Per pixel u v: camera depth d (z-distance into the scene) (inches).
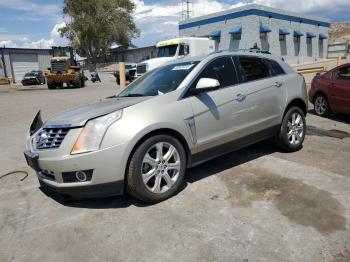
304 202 143.2
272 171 181.0
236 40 1248.8
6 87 1244.5
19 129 343.3
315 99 348.5
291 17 1337.4
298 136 216.2
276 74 207.8
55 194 166.6
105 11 2219.5
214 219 133.0
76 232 129.5
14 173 204.2
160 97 153.3
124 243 120.1
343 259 105.0
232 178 173.5
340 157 202.4
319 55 1540.4
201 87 157.3
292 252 109.5
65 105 525.0
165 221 133.3
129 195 158.7
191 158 161.8
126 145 135.9
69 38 2324.1
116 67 2058.3
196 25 1412.4
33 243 123.8
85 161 133.7
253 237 119.1
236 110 177.3
